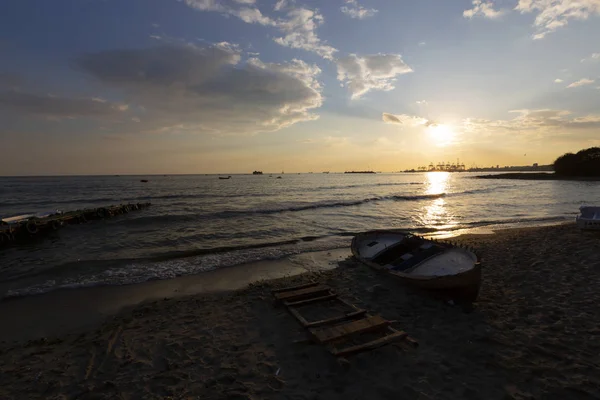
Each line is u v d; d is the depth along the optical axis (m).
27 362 5.84
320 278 10.20
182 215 25.09
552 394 4.49
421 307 7.66
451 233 18.28
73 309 8.51
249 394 4.70
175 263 12.60
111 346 6.30
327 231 19.44
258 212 27.98
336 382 4.94
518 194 46.19
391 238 12.47
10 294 9.53
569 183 68.56
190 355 5.87
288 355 5.75
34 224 20.02
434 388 4.72
